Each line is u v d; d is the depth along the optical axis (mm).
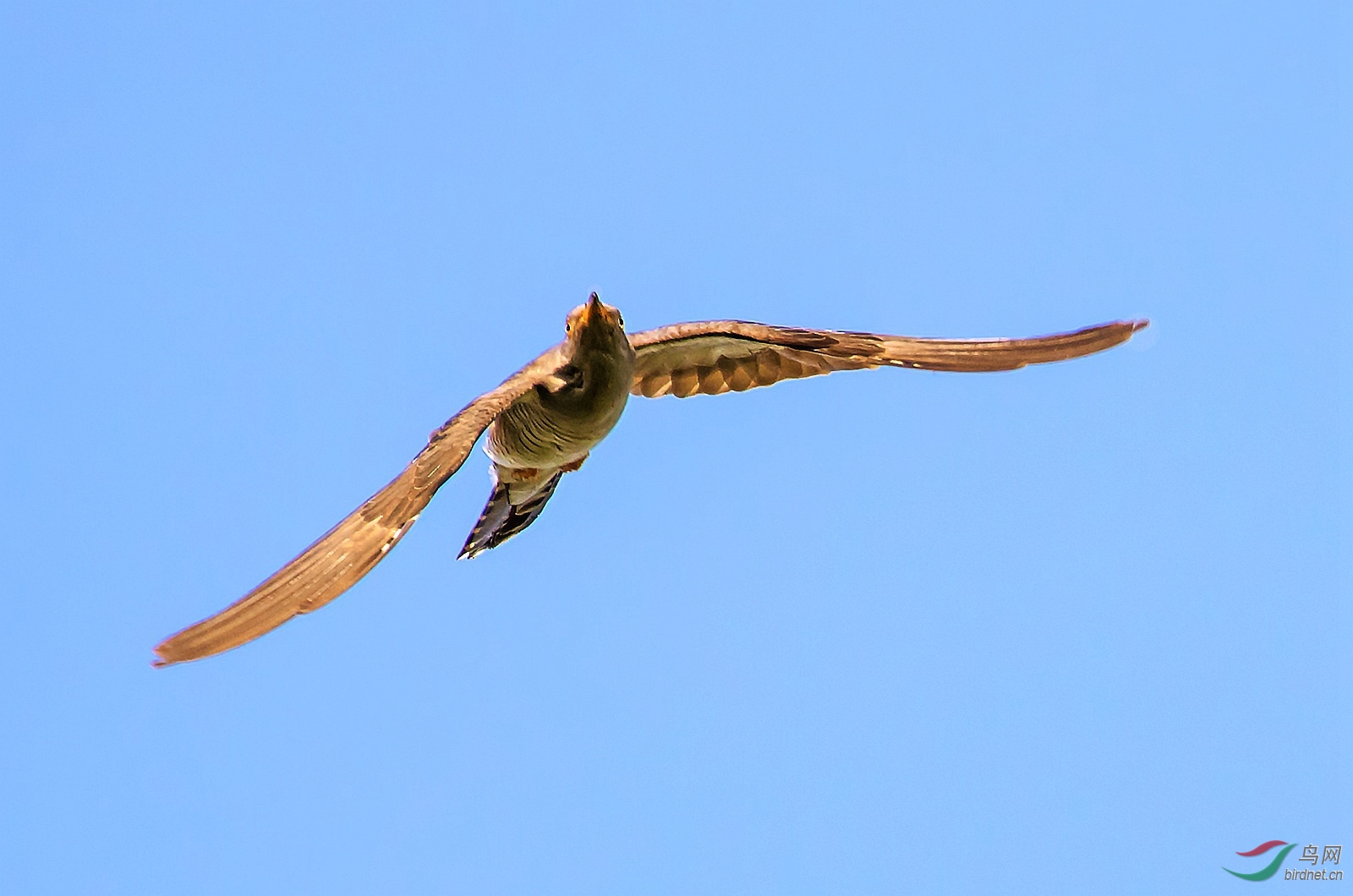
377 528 11469
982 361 15188
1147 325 14812
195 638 10648
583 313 14242
